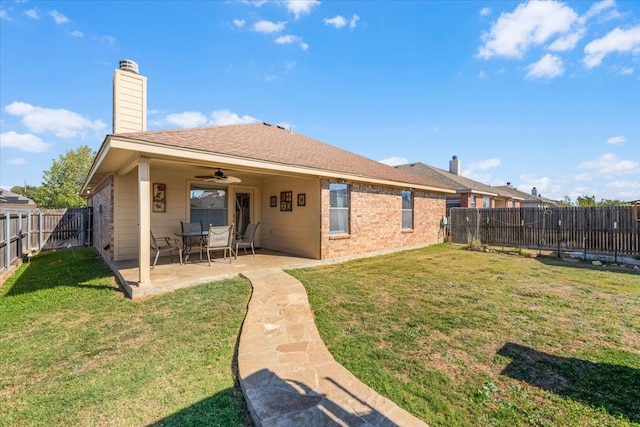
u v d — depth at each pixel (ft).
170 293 17.72
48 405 8.14
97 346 11.46
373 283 20.21
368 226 33.32
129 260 27.07
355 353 10.61
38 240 41.39
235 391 8.74
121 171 24.70
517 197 80.07
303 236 30.09
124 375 9.53
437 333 12.21
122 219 27.35
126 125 24.99
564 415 7.39
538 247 37.45
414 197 40.98
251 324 13.17
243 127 32.53
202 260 27.40
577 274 23.34
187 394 8.57
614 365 9.63
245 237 30.58
